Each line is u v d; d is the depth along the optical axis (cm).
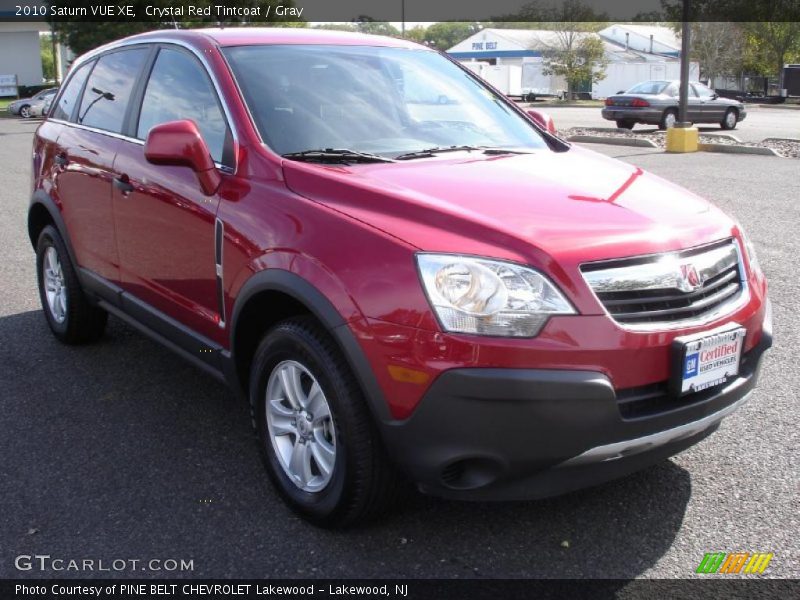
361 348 273
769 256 722
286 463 323
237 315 331
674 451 297
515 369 257
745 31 5109
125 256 428
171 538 307
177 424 408
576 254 272
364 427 283
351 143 367
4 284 685
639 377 273
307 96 381
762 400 427
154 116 417
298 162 335
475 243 274
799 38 4991
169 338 402
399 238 278
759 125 2584
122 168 421
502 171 344
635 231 289
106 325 530
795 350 500
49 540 307
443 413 262
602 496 335
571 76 5138
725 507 325
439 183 318
